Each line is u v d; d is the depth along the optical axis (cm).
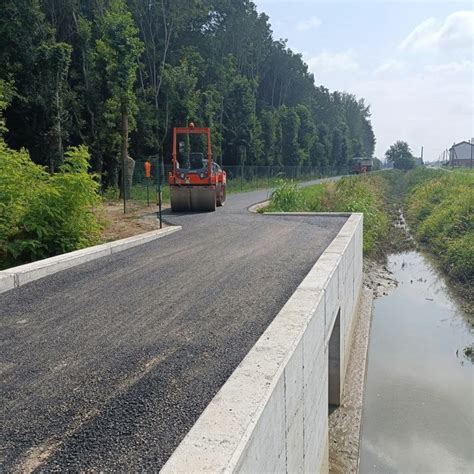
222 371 381
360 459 632
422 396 798
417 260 1858
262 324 488
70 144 2861
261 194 3038
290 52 7469
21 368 396
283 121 6347
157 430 299
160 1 3928
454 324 1153
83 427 304
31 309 556
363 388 803
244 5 5625
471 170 4953
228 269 736
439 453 646
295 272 704
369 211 2173
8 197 817
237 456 230
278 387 316
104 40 2675
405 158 10200
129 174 2447
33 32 2458
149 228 1214
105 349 433
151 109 3691
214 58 4988
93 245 939
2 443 288
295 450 381
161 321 505
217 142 4444
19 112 2467
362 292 1370
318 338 485
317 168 7438
